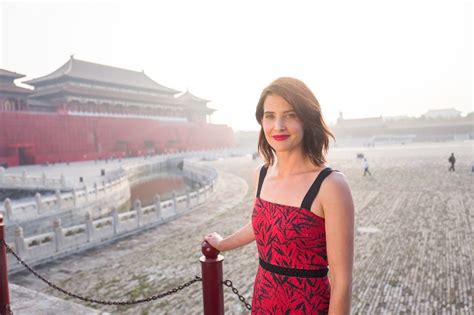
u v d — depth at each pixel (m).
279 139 1.70
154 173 46.69
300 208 1.61
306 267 1.64
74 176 30.48
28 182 22.69
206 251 2.38
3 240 4.18
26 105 48.06
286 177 1.76
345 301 1.51
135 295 8.37
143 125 60.47
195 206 19.00
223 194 22.95
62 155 45.91
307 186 1.63
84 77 57.16
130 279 9.38
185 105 76.00
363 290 7.49
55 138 45.09
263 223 1.79
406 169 29.69
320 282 1.65
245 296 7.78
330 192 1.54
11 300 4.87
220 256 2.45
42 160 43.22
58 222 11.51
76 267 10.48
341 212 1.52
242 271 9.26
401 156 44.50
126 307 7.71
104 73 67.25
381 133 97.62
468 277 7.82
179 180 40.25
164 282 9.03
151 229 14.74
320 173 1.62
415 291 7.28
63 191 23.42
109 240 13.15
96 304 8.00
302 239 1.61
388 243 10.58
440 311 6.42
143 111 66.75
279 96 1.69
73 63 63.44
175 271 9.77
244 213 17.17
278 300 1.70
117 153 54.91
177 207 17.17
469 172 25.64
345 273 1.51
